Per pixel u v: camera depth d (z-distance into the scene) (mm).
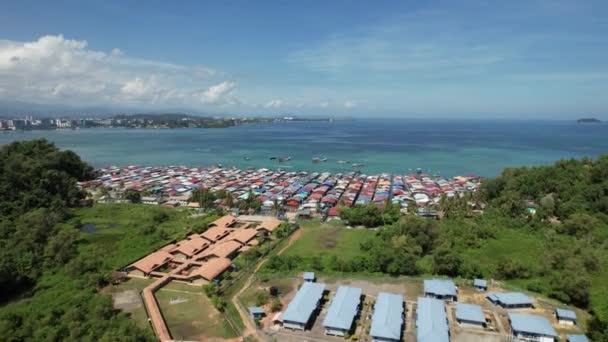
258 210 151000
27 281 88625
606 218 114625
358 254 104750
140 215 144000
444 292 77188
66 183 156875
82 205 155875
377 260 92188
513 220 124062
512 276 87812
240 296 81188
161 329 68250
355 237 120000
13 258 94938
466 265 89188
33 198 137625
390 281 86688
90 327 67812
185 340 66375
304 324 67375
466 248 107250
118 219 140125
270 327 69062
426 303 72000
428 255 104250
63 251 99875
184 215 144250
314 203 162000
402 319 69500
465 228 116438
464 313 69375
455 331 66875
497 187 154250
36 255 98688
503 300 74375
